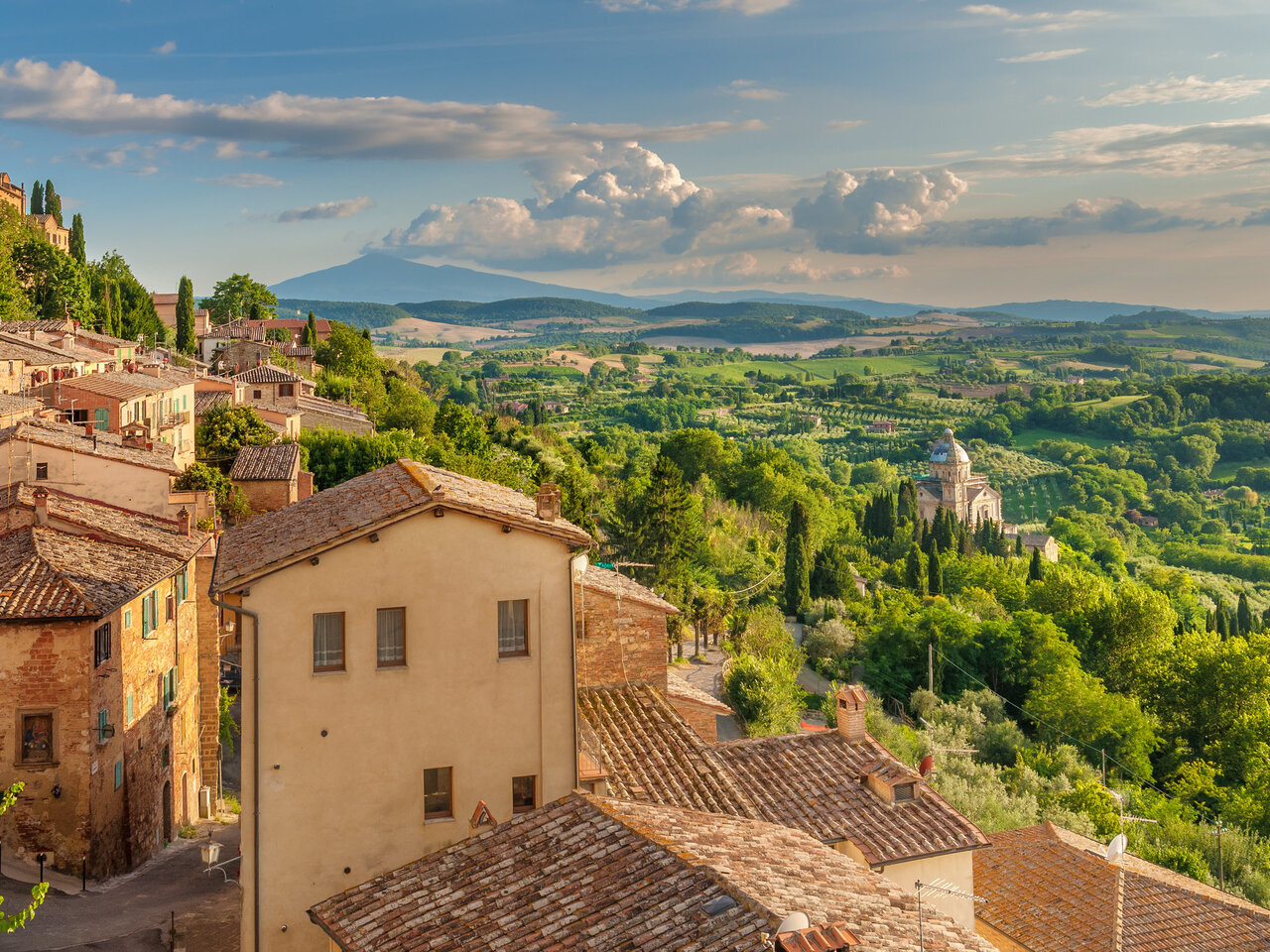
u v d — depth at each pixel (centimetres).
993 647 10269
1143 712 10150
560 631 2550
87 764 3525
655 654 3444
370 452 9850
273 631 2352
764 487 17300
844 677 9694
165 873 3825
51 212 19088
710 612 9344
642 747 2959
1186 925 3247
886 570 15750
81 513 4366
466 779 2478
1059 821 5775
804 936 1622
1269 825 7706
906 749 6662
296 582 2362
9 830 3500
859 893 2102
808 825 2727
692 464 18138
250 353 15262
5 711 3491
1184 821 6906
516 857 2181
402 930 2011
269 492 7706
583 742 2781
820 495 19338
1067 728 9112
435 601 2453
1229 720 9925
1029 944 3123
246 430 9212
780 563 13375
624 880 1991
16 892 3331
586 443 18538
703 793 2759
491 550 2492
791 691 7438
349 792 2402
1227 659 10244
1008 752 7969
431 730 2455
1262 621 17300
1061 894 3356
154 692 4219
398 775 2434
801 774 2959
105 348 11212
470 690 2481
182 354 15388
